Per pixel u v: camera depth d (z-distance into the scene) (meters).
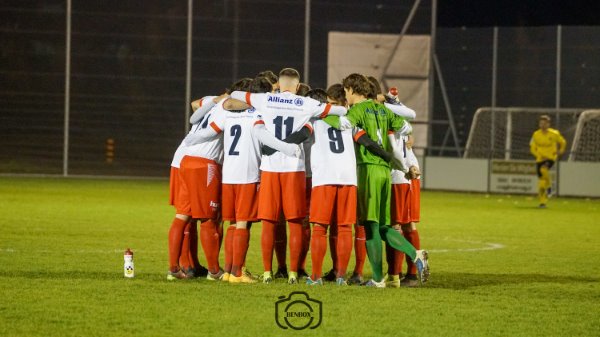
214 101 29.86
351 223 28.83
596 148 82.12
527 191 79.75
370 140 28.69
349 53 90.00
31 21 86.38
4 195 65.25
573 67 84.62
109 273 31.06
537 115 84.44
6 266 32.16
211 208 29.89
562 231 50.16
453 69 88.62
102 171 87.44
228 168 29.39
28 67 86.56
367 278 32.09
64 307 24.64
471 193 81.94
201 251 38.56
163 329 22.39
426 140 88.94
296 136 28.48
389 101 31.28
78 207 57.59
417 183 30.69
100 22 86.94
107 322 22.98
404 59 89.81
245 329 22.55
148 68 87.62
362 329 22.83
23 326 22.44
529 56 85.81
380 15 90.06
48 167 87.06
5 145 86.50
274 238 29.86
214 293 26.98
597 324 23.97
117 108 87.38
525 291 29.08
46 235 42.31
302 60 89.75
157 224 48.69
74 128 87.06
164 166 88.06
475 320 24.12
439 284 30.50
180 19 87.88
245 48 88.88
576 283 31.14
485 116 85.75
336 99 30.55
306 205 29.89
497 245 43.03
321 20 89.81
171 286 28.17
